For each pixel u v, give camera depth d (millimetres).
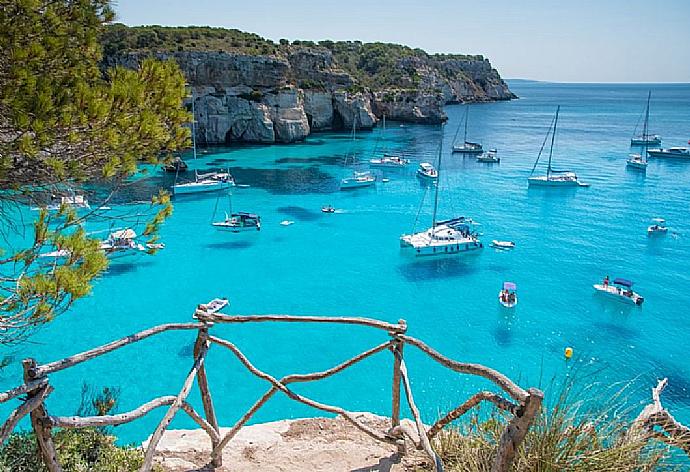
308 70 103562
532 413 3295
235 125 85625
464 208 50750
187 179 58812
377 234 42469
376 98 120188
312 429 6516
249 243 39562
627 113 174125
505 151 86688
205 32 98438
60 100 5500
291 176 63312
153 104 6594
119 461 5023
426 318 27766
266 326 25984
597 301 30047
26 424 17141
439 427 5137
